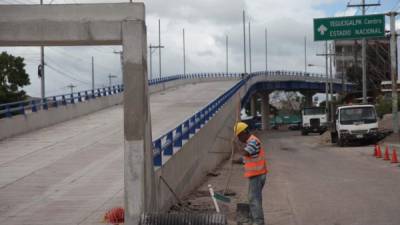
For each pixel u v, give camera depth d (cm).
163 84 6378
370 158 2628
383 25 3725
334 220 1185
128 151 1049
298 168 2302
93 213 1194
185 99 4853
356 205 1342
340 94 9425
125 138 1051
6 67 5981
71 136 2497
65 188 1455
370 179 1819
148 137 1098
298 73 9919
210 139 2358
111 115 3488
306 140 4931
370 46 8669
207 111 2400
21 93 5947
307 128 6047
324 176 1964
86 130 2716
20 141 2364
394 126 3628
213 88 6562
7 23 1073
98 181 1527
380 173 1986
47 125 2905
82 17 1073
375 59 8669
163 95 5444
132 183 1046
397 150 2927
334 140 3956
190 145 1772
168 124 2925
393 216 1195
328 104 7362
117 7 1070
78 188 1450
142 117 1052
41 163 1827
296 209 1332
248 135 1120
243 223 1145
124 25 1057
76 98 3388
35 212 1221
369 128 3522
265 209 1345
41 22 1073
